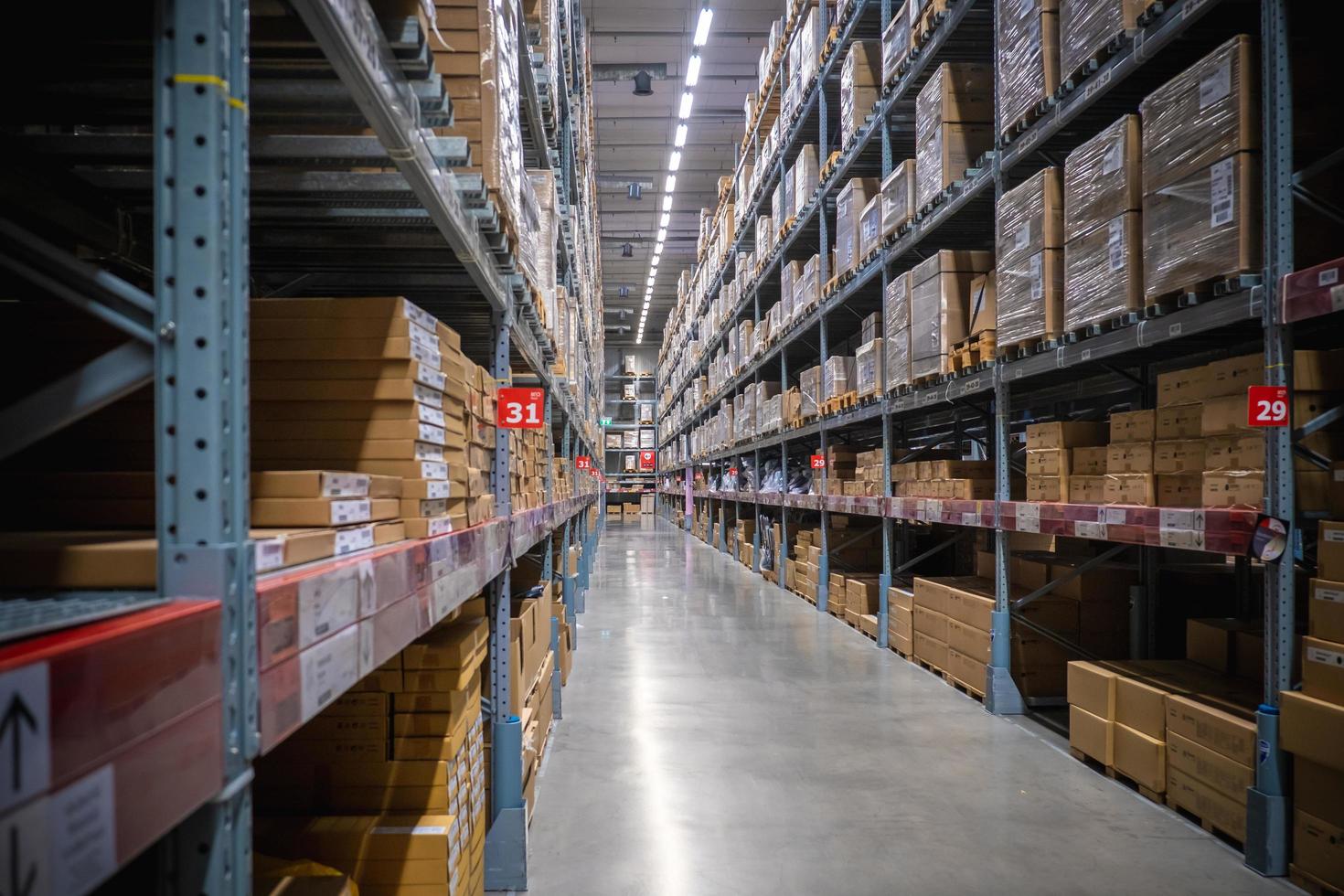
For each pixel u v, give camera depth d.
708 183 18.27
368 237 2.39
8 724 0.51
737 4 11.73
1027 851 2.75
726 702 4.64
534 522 3.37
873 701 4.65
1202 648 3.63
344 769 1.92
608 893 2.49
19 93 1.60
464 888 2.05
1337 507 2.57
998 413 4.39
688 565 12.45
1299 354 2.65
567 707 4.56
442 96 1.70
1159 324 3.07
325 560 1.11
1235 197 2.65
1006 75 4.21
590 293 11.01
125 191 1.97
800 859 2.71
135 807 0.64
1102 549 5.43
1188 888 2.49
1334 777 2.36
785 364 9.37
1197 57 3.45
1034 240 3.90
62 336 1.44
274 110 1.72
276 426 1.59
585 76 8.23
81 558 0.86
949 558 7.57
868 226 6.19
